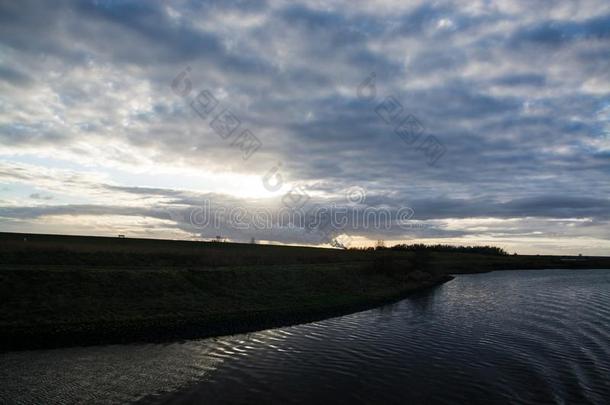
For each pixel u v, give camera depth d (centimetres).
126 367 1856
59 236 9056
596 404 1522
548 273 9625
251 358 2055
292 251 8775
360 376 1806
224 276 3988
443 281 6912
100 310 2712
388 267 6241
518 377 1820
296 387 1653
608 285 6412
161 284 3362
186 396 1527
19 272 2827
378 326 2948
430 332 2744
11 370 1766
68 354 2028
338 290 4597
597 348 2350
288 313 3309
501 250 16275
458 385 1711
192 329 2628
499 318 3316
